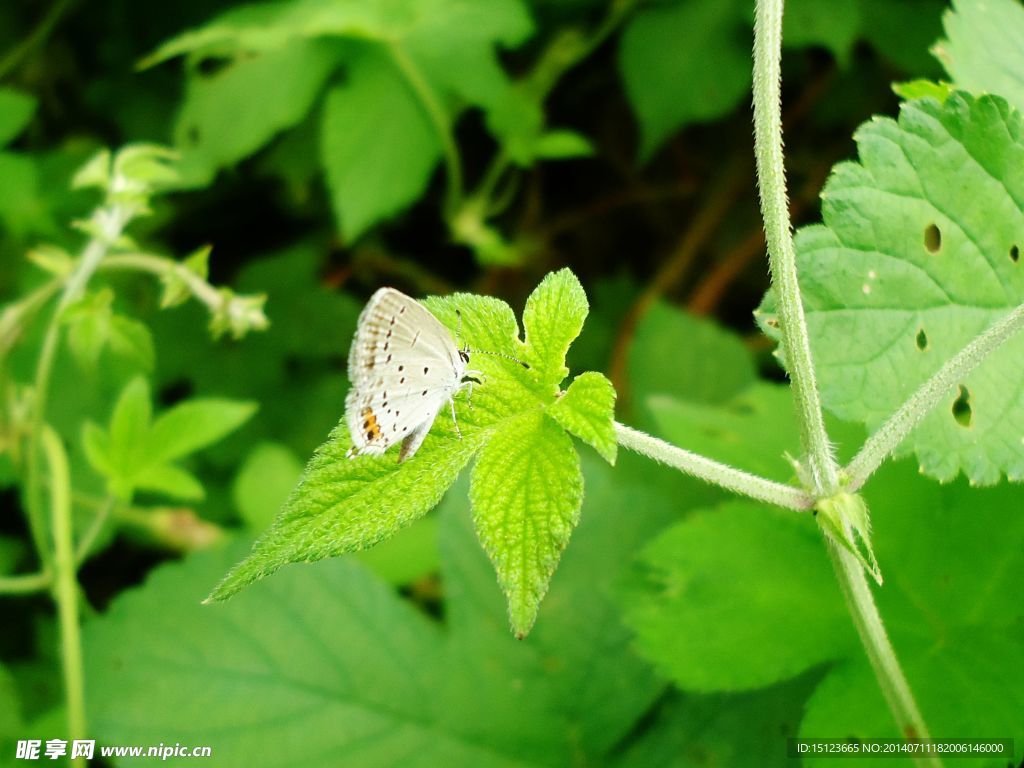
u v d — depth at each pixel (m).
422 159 0.38
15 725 0.31
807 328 0.25
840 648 0.27
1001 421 0.24
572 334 0.23
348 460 0.23
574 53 0.43
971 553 0.27
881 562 0.27
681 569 0.28
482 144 0.48
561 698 0.29
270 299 0.43
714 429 0.30
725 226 0.49
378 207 0.37
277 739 0.28
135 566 0.39
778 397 0.31
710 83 0.40
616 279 0.51
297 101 0.38
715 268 0.49
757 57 0.23
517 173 0.45
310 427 0.42
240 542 0.30
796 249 0.25
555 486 0.23
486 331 0.23
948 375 0.23
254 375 0.42
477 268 0.50
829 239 0.25
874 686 0.26
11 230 0.38
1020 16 0.28
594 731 0.29
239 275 0.44
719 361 0.42
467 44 0.38
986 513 0.27
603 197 0.50
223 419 0.31
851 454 0.28
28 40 0.44
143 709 0.28
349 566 0.30
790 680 0.28
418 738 0.28
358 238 0.47
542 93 0.43
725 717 0.28
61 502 0.31
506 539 0.22
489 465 0.23
